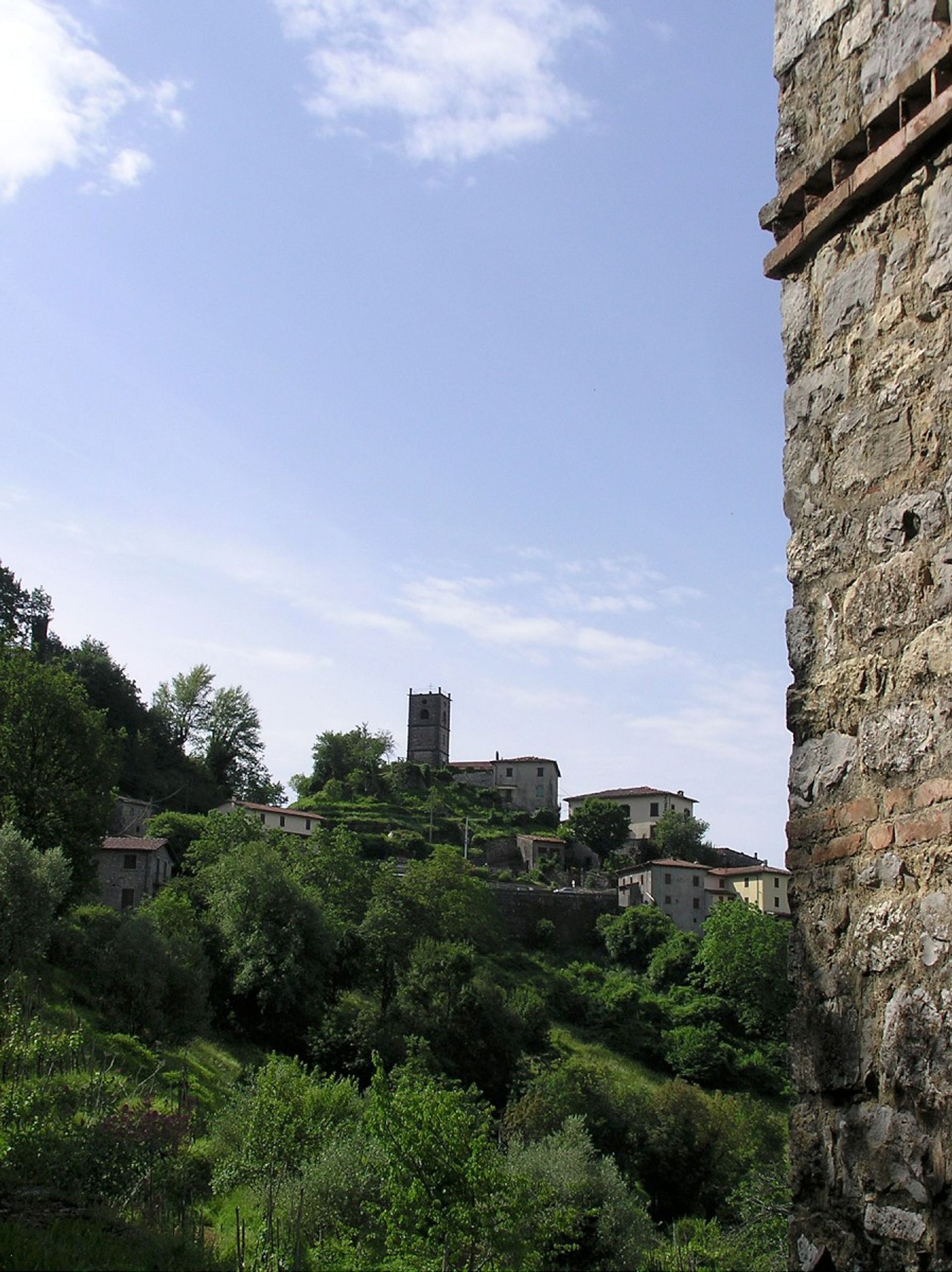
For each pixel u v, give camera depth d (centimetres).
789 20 723
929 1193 505
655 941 8531
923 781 549
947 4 605
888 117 631
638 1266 2572
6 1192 1316
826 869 600
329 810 11869
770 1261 1927
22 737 4897
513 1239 1959
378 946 6006
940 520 569
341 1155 2342
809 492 657
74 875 4925
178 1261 1091
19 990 3159
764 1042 6769
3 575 9744
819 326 668
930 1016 520
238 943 5281
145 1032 3775
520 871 11425
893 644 584
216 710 11519
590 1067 4959
